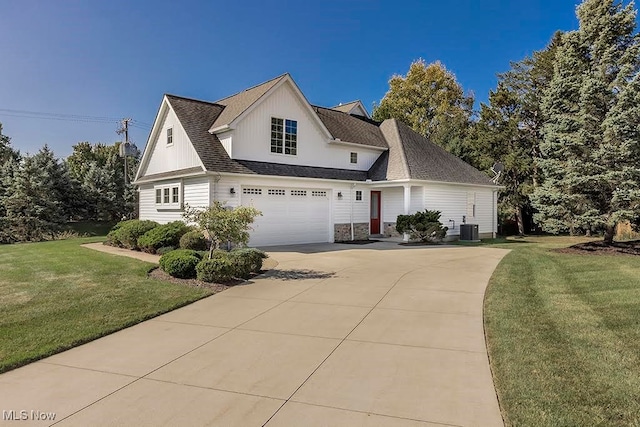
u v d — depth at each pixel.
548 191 13.72
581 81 13.55
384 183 18.88
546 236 25.27
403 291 8.05
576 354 4.52
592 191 13.50
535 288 7.99
